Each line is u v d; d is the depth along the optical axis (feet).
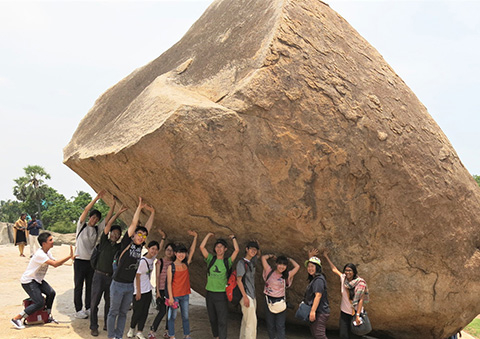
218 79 14.32
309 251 14.87
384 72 16.33
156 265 15.72
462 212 16.34
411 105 16.39
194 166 13.10
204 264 17.11
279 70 13.67
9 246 46.73
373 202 14.85
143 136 12.82
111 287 14.12
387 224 15.03
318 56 14.57
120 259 14.07
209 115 12.94
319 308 13.89
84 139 18.10
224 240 15.26
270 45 13.74
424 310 15.62
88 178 17.21
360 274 15.16
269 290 14.55
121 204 17.06
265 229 14.55
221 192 13.62
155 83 15.03
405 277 15.34
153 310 20.10
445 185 15.97
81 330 15.46
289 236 14.64
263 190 13.65
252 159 13.37
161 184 13.82
